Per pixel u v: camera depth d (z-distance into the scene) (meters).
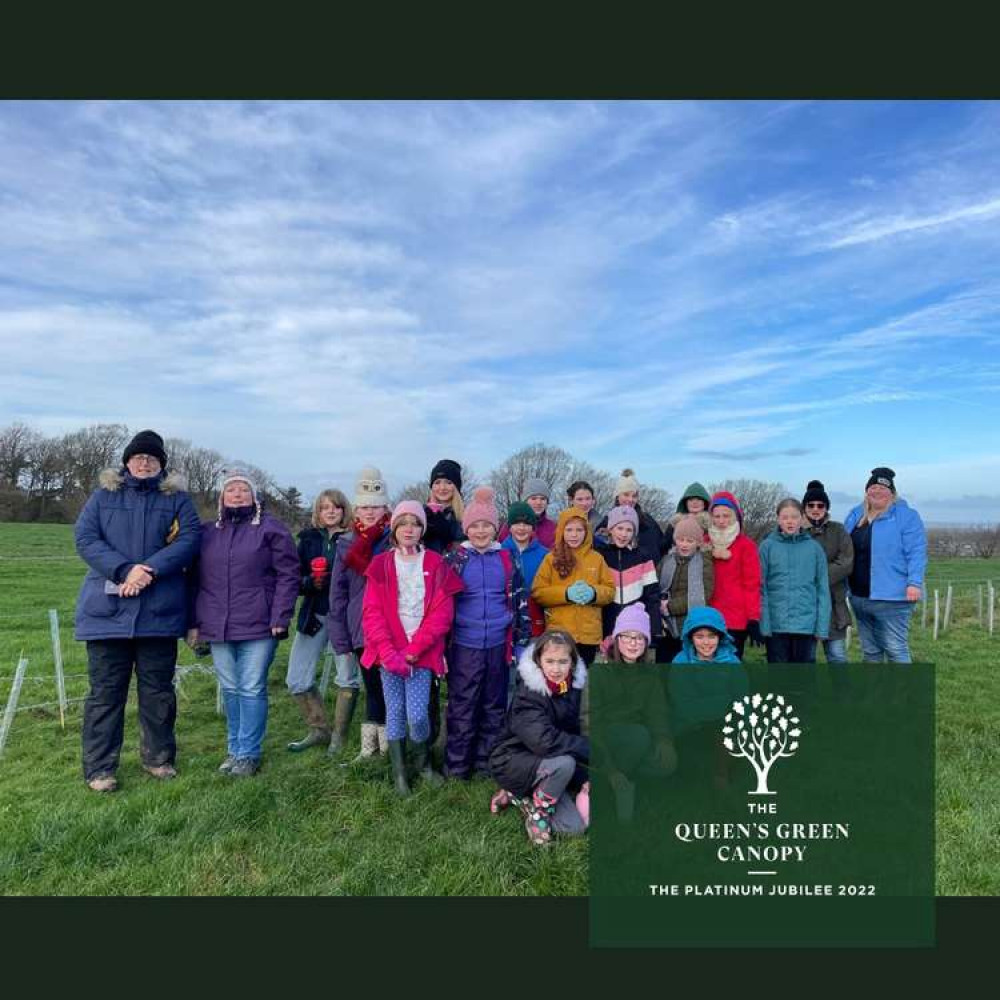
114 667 5.33
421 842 4.45
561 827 4.55
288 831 4.57
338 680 6.12
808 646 6.94
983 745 6.18
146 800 4.96
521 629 5.70
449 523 6.29
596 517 7.64
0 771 5.72
